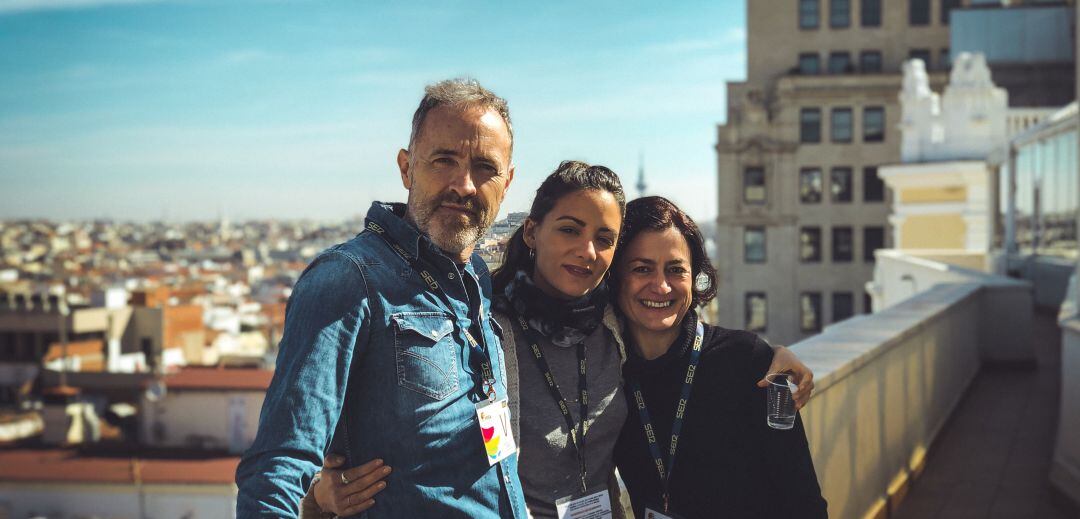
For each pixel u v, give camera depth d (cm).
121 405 4022
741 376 250
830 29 5197
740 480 248
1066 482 551
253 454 175
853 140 5084
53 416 3170
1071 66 3862
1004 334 1092
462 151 199
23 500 2636
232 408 2961
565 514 233
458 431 197
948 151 2553
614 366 249
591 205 229
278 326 7669
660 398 253
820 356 463
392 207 217
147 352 5988
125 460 2794
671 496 251
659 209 252
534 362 238
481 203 203
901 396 597
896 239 2700
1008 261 1920
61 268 15888
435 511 192
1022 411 836
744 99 5109
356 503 189
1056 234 1659
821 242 5162
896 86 4988
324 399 179
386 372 192
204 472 2652
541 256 235
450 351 200
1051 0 3994
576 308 238
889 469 555
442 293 203
